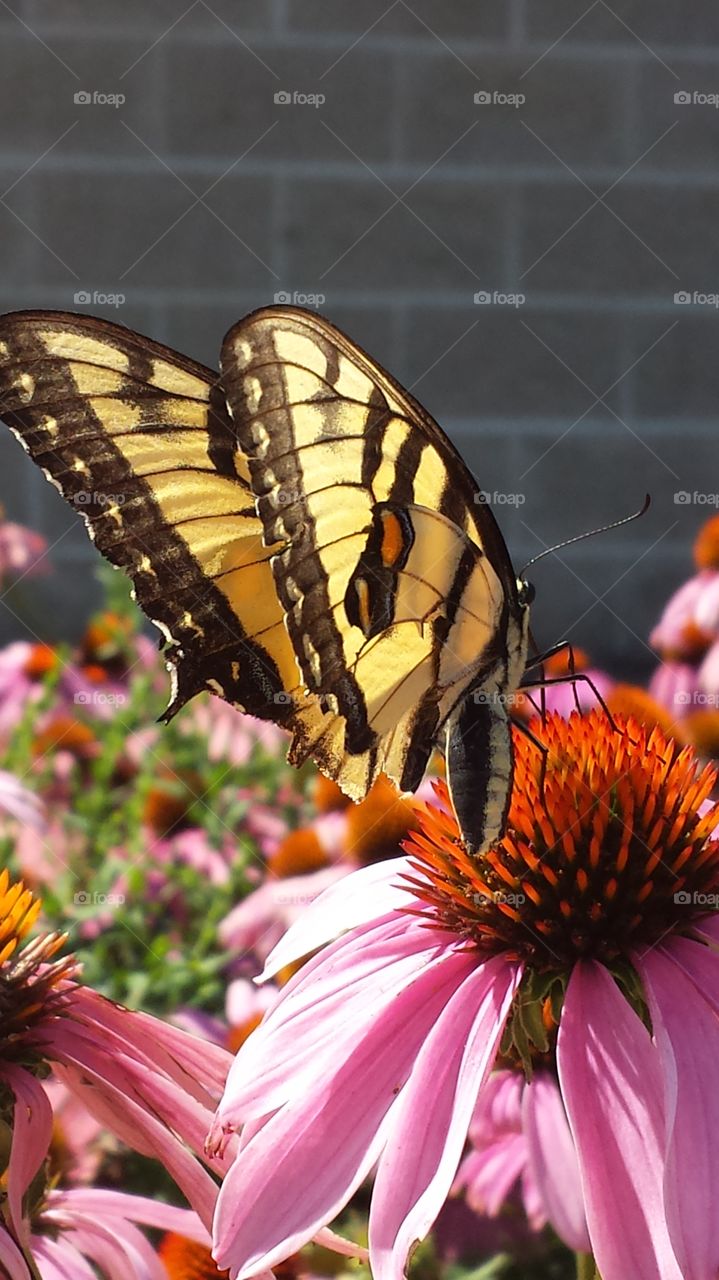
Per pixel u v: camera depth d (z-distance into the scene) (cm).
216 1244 189
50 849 454
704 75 856
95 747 557
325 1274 276
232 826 489
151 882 472
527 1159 290
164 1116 221
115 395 232
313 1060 209
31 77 828
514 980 210
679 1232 167
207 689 239
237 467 237
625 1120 185
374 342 862
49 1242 250
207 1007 418
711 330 870
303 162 848
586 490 871
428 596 230
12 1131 210
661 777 222
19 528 764
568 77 854
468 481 235
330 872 421
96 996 236
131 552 234
